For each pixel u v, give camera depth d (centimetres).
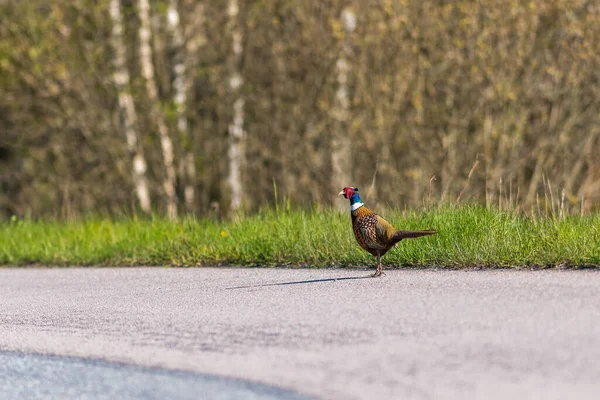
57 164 8275
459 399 1570
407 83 6925
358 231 2938
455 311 2217
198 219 4731
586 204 5756
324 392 1689
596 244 2906
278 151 7775
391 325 2131
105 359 2136
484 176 6756
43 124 8019
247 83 7756
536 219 3350
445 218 3366
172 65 7744
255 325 2292
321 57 7256
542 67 6688
